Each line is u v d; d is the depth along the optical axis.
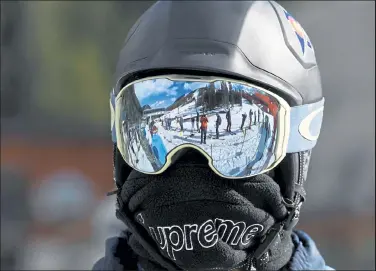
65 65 7.86
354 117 6.80
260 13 1.75
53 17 7.71
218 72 1.65
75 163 7.86
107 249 2.04
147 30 1.74
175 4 1.73
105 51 8.17
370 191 6.96
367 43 6.55
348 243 6.88
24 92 7.66
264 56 1.69
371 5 6.48
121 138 1.74
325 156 7.00
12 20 7.39
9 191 7.10
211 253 1.67
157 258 1.76
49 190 7.40
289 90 1.72
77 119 8.02
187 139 1.65
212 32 1.67
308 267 1.93
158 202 1.66
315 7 6.54
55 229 7.01
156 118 1.67
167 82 1.67
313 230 6.95
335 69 6.65
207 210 1.65
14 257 6.70
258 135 1.67
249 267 1.76
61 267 6.78
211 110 1.65
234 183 1.67
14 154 7.58
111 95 1.91
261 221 1.69
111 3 8.13
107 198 7.32
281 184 1.77
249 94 1.66
